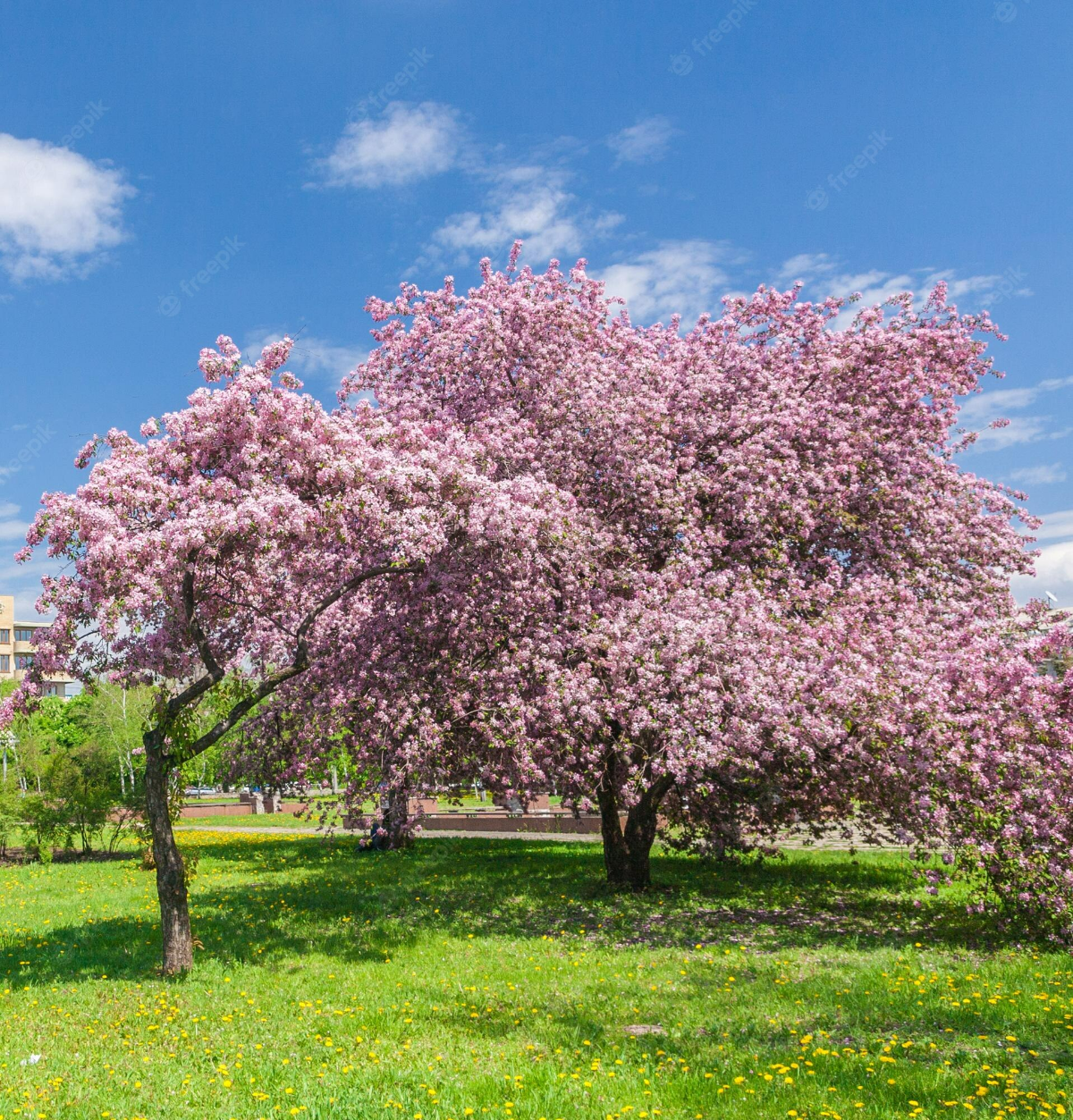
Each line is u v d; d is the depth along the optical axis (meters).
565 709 15.26
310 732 18.44
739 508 16.94
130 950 13.25
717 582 15.61
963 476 19.41
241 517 11.45
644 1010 9.81
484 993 10.66
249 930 14.79
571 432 17.45
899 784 13.77
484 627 16.08
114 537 11.32
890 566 17.66
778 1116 6.55
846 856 22.00
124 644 13.28
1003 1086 7.03
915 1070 7.43
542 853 24.83
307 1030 9.12
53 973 11.93
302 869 23.00
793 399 17.64
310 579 14.62
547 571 16.19
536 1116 6.59
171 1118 6.53
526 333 18.75
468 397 19.20
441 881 19.72
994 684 13.26
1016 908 12.91
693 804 19.02
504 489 14.62
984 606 17.12
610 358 19.03
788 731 13.83
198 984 11.22
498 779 17.42
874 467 17.72
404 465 13.26
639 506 17.34
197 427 12.42
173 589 12.23
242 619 15.66
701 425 18.00
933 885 13.55
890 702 13.27
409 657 16.56
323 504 12.38
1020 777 12.77
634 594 16.53
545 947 13.42
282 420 12.38
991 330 18.78
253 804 51.78
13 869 27.00
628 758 15.50
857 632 14.80
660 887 18.28
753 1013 9.45
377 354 21.00
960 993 9.80
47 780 31.20
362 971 12.03
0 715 12.37
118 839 32.50
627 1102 6.88
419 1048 8.45
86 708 50.22
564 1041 8.70
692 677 14.55
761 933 13.91
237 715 12.95
